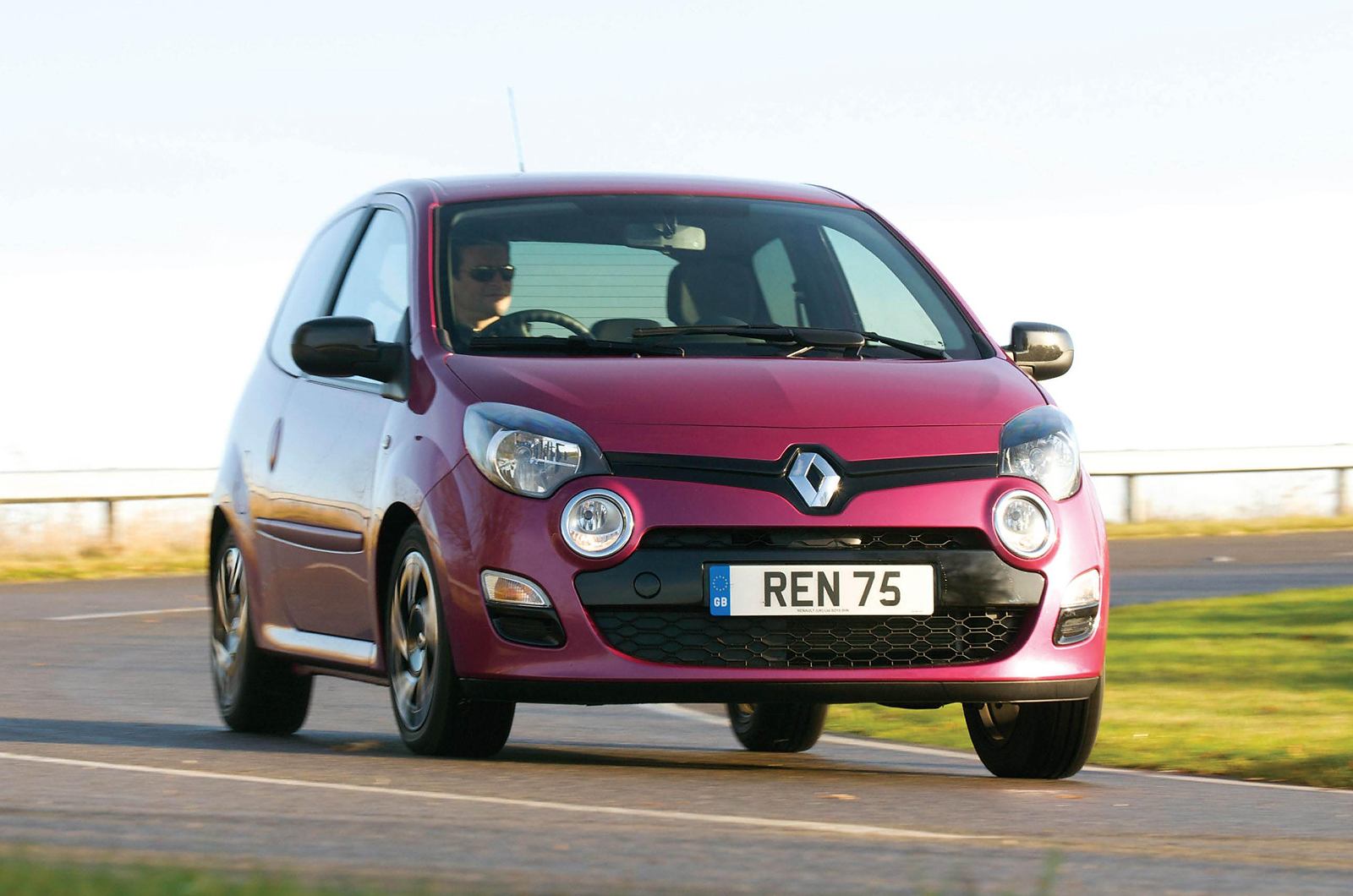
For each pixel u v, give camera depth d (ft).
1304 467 268.21
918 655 50.47
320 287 66.44
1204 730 70.33
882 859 35.78
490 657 50.11
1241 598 129.90
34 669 93.04
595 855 35.19
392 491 53.93
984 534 50.65
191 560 182.80
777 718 66.85
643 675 48.96
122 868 29.32
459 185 62.23
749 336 56.95
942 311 60.80
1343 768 59.57
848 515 49.70
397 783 46.62
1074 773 55.31
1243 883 34.83
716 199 62.80
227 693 67.82
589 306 57.16
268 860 33.91
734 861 34.83
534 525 49.70
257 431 66.39
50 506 187.52
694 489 49.47
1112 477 256.73
